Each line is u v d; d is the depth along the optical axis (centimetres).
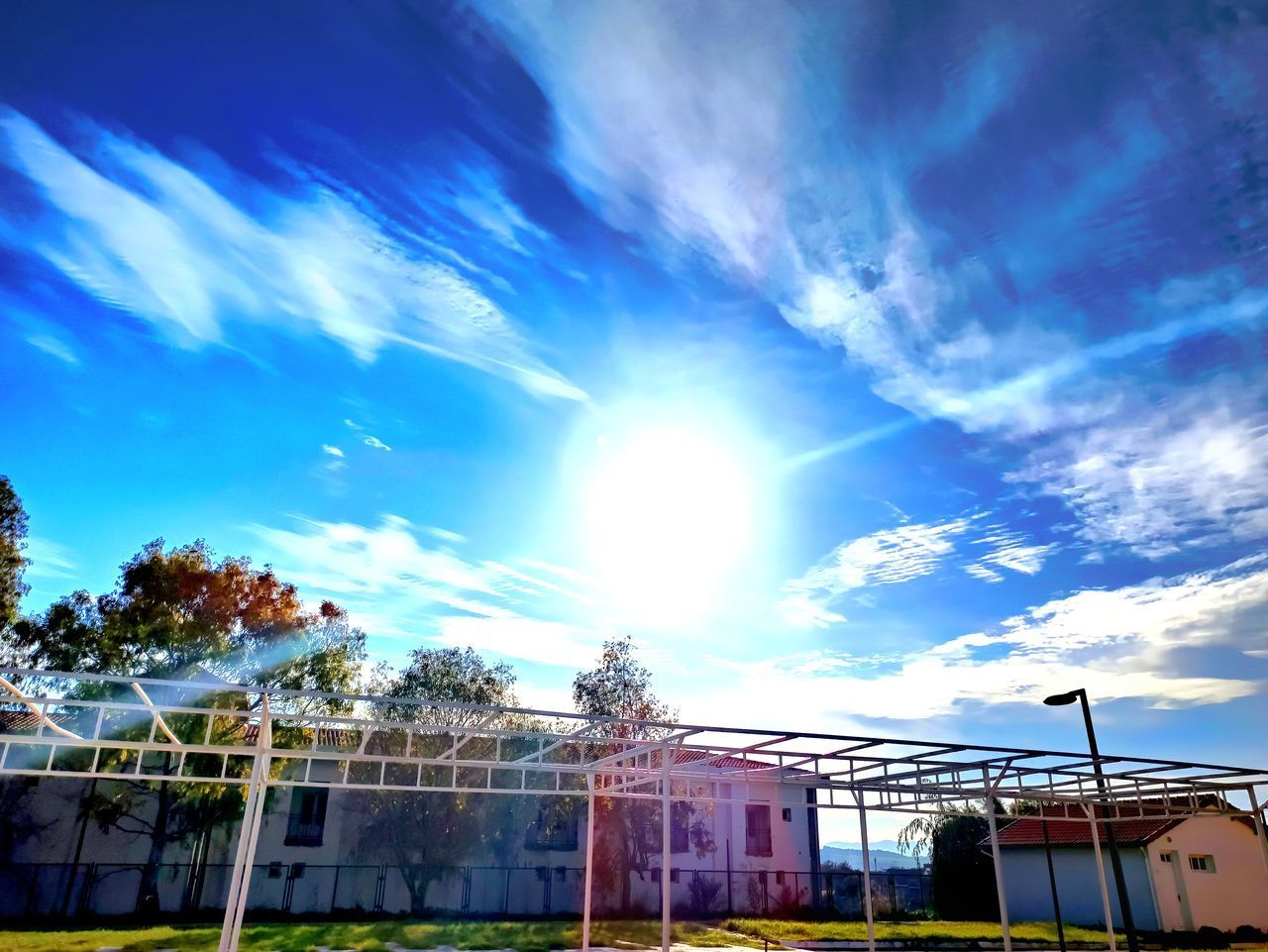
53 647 2217
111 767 2228
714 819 3053
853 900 3338
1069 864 3025
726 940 2117
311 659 2516
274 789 2511
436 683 2662
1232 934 2708
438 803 2544
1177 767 1588
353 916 2400
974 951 2111
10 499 2172
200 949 1571
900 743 1359
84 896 2275
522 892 2728
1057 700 1664
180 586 2331
